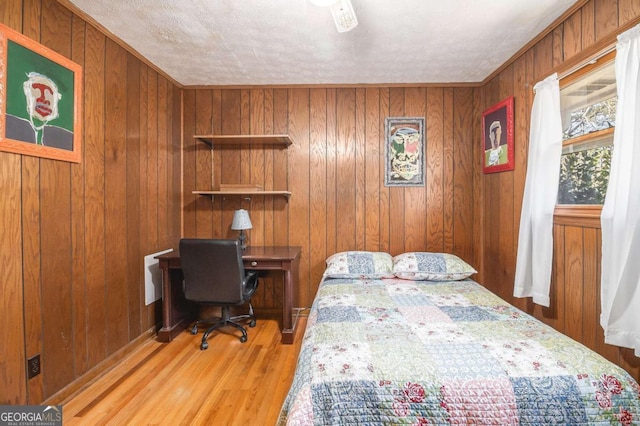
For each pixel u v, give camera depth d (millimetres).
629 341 1448
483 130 2955
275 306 3174
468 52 2416
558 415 1108
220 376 2088
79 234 1937
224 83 3066
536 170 2125
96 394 1889
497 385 1144
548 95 2047
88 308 2004
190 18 1975
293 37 2195
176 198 3082
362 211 3109
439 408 1124
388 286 2389
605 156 1699
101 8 1873
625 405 1125
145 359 2311
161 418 1679
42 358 1685
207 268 2428
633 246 1411
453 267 2576
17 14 1542
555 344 1393
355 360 1275
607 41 1614
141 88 2523
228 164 3168
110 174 2195
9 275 1518
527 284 2227
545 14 1917
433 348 1367
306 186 3133
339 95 3096
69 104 1843
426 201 3092
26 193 1602
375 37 2189
